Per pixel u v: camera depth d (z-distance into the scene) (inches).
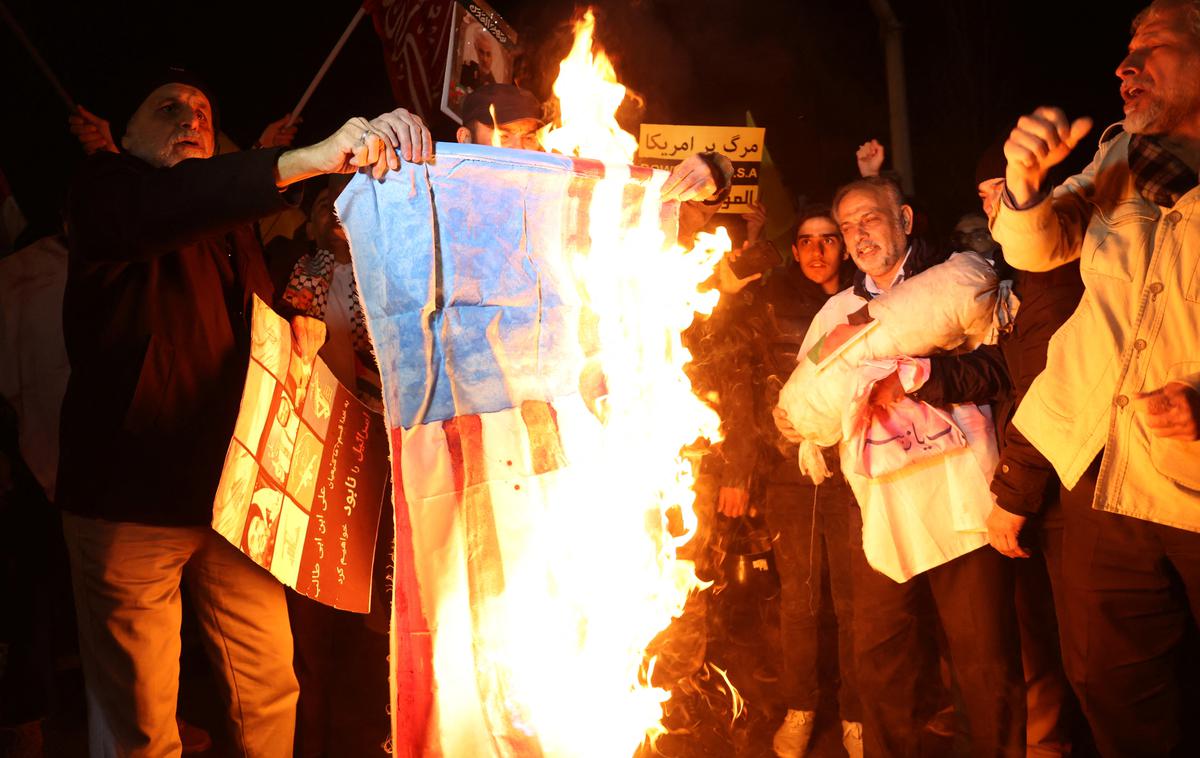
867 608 126.2
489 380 97.7
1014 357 119.9
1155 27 92.7
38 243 145.9
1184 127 92.6
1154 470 92.3
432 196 97.7
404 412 96.3
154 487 104.7
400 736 93.4
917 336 123.0
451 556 94.9
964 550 118.3
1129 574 97.3
